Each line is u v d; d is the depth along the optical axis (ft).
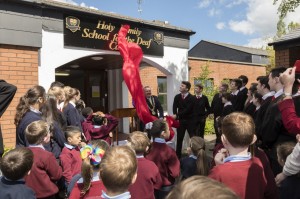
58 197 11.59
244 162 6.86
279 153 8.65
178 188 3.22
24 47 18.10
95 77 36.58
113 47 22.90
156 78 42.75
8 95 10.97
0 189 8.00
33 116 11.75
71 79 36.50
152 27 25.31
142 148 10.48
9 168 7.97
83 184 8.52
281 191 7.87
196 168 12.49
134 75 18.48
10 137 17.43
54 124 12.10
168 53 26.99
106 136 17.63
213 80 51.90
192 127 25.50
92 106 36.14
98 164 8.38
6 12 17.24
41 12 18.85
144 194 10.02
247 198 6.54
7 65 17.44
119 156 6.74
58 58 19.95
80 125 15.92
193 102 25.58
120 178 6.48
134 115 27.58
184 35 28.19
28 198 8.11
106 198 6.57
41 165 10.03
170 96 27.43
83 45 21.16
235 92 23.31
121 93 36.73
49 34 19.49
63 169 11.70
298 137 7.58
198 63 48.80
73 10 20.21
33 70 18.44
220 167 6.86
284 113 8.23
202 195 2.94
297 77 10.18
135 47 19.01
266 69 62.95
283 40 23.86
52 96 12.79
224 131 7.10
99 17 21.84
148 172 10.18
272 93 13.33
